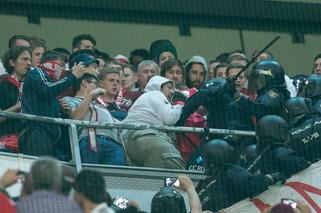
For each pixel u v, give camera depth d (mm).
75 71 27953
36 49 32219
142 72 32969
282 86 29562
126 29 39781
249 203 26828
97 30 39344
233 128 29125
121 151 28406
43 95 27594
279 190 26969
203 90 29484
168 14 40375
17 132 27922
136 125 28281
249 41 40906
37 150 27297
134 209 24562
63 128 28047
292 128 27891
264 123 27375
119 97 32250
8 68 29500
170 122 29375
